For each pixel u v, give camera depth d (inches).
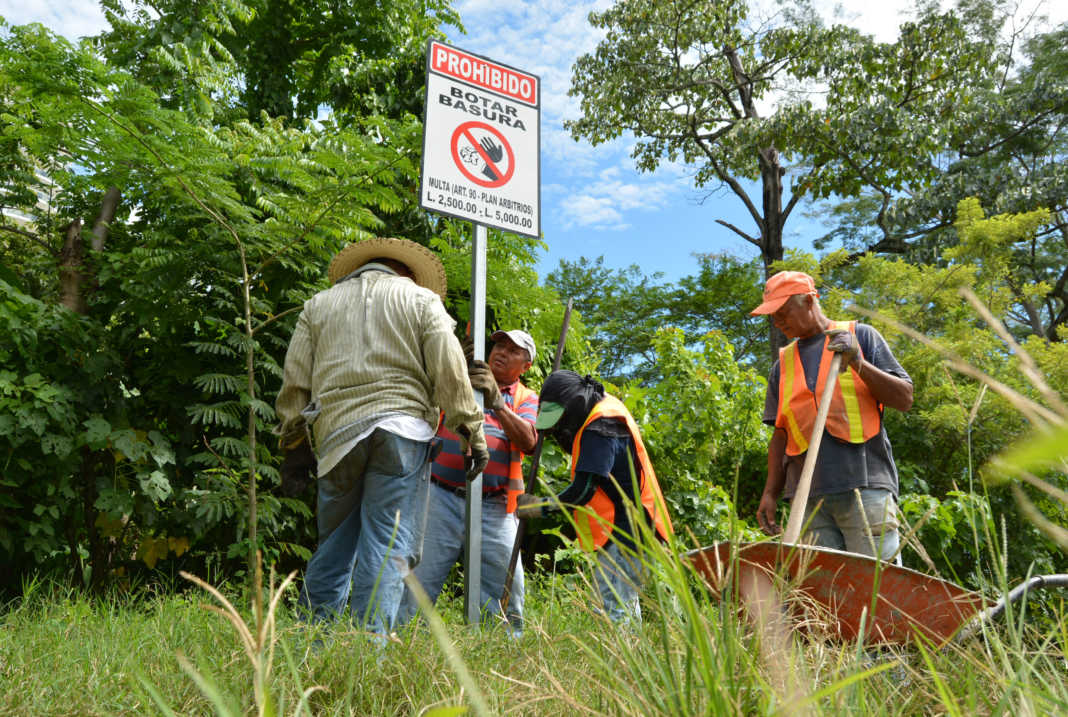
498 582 156.8
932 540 249.0
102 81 211.3
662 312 1192.8
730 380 303.1
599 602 56.9
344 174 236.7
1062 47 890.7
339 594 120.0
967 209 459.8
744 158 879.7
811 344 139.9
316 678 72.0
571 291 1262.3
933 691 54.5
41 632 104.7
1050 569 255.1
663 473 275.3
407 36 523.5
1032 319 821.9
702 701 43.3
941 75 861.2
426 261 139.3
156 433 219.6
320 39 527.5
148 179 220.2
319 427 118.1
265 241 240.1
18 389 194.5
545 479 245.6
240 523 214.2
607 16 952.9
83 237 240.5
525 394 170.1
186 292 230.4
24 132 218.7
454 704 55.7
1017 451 8.4
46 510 205.9
